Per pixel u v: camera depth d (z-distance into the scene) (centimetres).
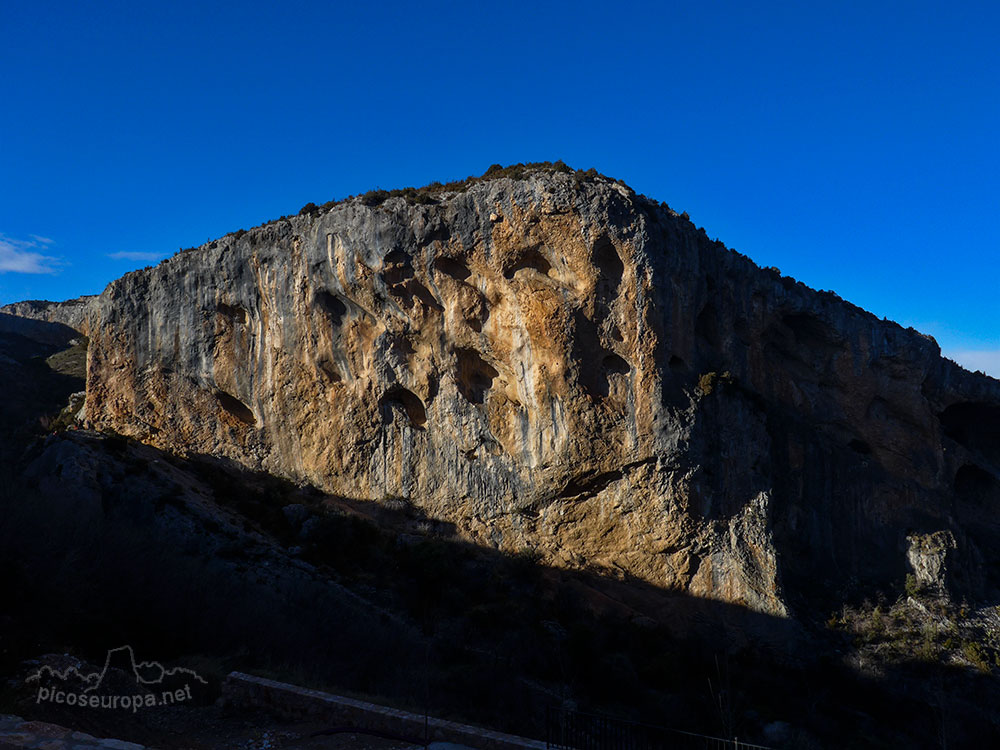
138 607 2469
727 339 5078
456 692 2820
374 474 4881
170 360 5331
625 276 4516
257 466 5097
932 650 4581
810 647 4356
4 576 2127
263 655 2581
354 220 4794
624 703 3353
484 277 4634
